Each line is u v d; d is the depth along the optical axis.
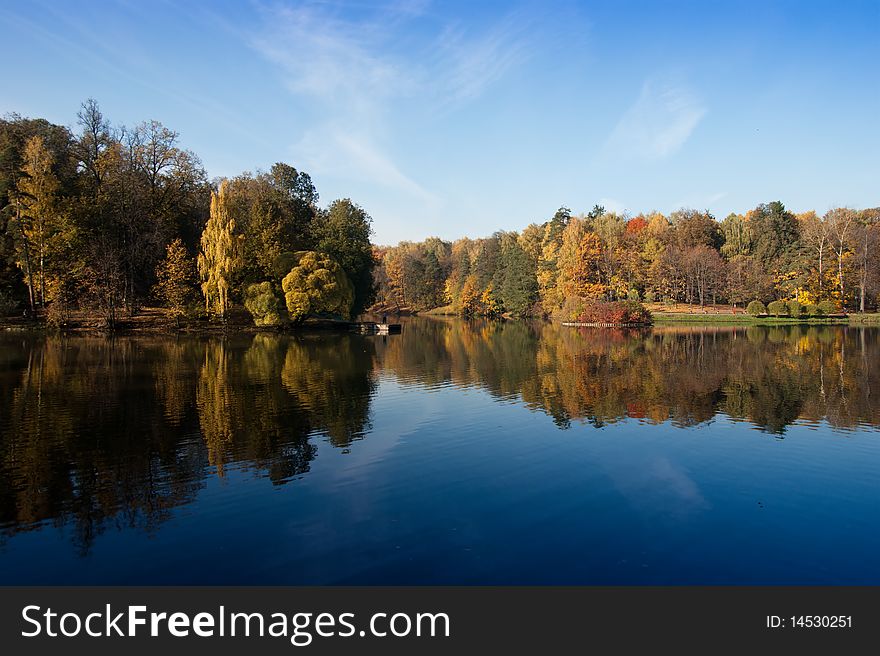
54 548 8.70
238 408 18.52
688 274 82.44
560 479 11.80
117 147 54.59
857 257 72.19
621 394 21.31
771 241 87.56
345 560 8.37
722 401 19.86
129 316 50.84
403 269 122.62
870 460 13.03
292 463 12.80
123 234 52.28
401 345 42.81
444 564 8.24
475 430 15.82
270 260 55.47
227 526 9.46
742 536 9.11
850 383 23.42
